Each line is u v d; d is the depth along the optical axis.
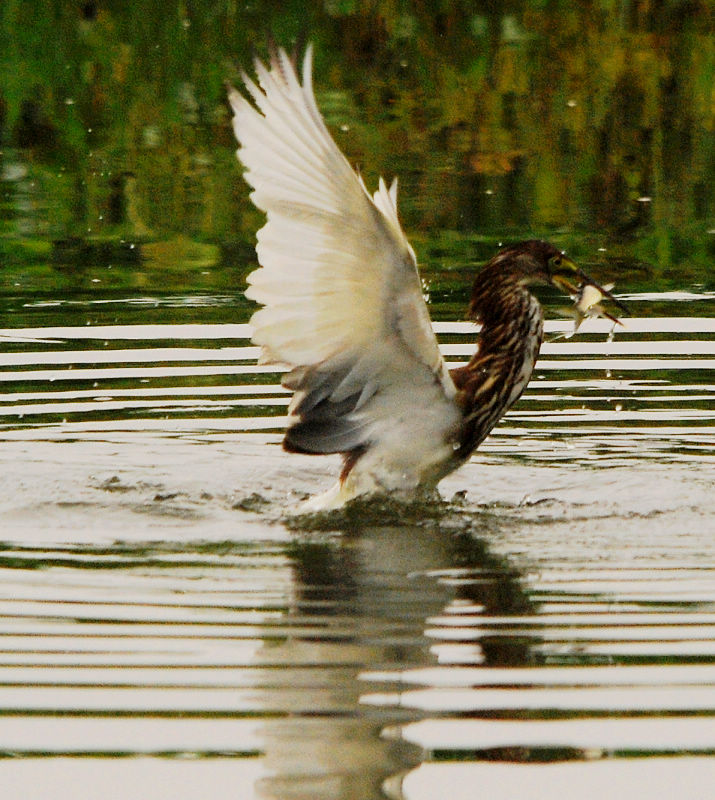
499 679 7.82
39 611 8.73
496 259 11.86
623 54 26.81
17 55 26.55
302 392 10.84
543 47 27.19
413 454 11.22
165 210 20.08
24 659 8.02
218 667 7.95
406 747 7.12
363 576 9.41
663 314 16.33
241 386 13.99
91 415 13.08
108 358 14.59
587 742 7.17
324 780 6.93
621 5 28.66
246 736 7.26
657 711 7.46
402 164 21.89
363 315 10.43
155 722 7.40
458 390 11.47
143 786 6.84
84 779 6.89
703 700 7.55
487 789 6.85
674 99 24.88
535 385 14.14
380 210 9.80
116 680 7.79
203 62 26.16
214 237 19.11
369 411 11.08
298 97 9.64
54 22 27.98
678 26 28.20
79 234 19.16
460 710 7.49
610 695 7.63
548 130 23.45
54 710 7.49
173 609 8.77
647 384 14.10
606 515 10.79
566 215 19.94
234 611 8.74
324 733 7.27
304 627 8.49
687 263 18.25
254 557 9.85
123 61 26.33
